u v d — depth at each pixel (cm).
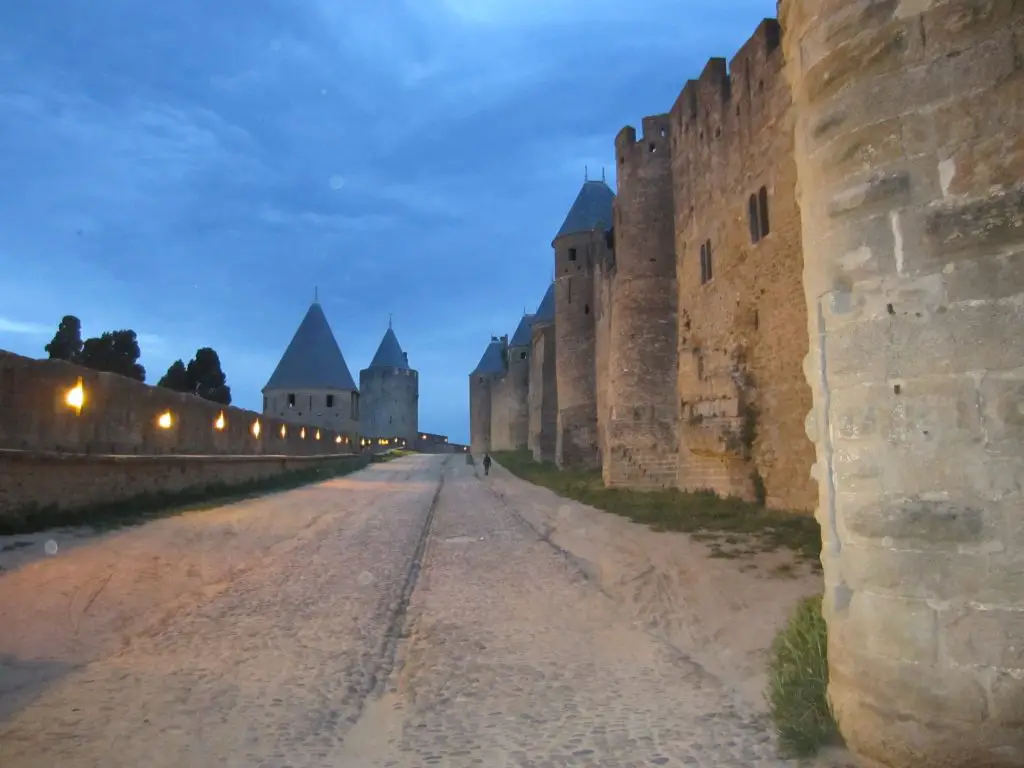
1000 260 323
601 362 3288
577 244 3753
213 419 2261
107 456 1496
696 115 1916
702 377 1822
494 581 942
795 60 429
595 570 1023
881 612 342
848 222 369
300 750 418
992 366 321
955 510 323
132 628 674
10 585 816
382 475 3784
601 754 410
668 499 1764
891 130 354
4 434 1195
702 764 391
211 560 1059
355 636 667
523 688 529
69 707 472
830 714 382
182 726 445
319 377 6234
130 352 4434
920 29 349
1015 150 323
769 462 1472
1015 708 305
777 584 823
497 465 4631
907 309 344
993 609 313
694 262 1914
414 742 433
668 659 594
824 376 388
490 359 7750
